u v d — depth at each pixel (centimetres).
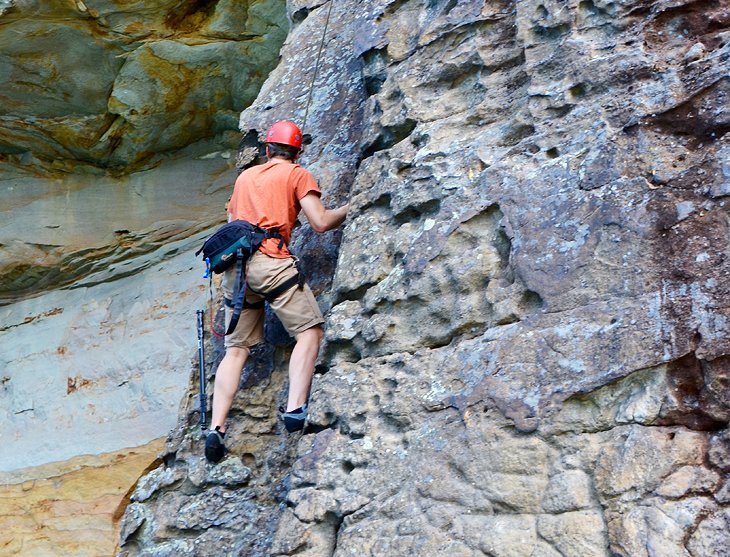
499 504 348
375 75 553
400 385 405
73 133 890
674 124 381
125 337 916
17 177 946
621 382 344
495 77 475
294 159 532
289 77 661
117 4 766
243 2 787
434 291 418
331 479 402
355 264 465
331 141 600
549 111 427
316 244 559
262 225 489
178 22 801
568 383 353
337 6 687
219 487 514
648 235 361
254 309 499
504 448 356
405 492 374
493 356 379
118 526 840
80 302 955
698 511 307
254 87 862
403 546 358
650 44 411
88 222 940
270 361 542
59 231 938
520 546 334
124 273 949
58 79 833
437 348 408
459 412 376
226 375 495
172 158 941
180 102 869
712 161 362
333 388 431
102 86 841
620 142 389
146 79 835
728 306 332
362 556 367
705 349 330
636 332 346
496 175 423
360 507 383
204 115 898
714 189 355
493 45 486
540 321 373
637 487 321
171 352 889
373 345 431
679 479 316
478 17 498
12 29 775
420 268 426
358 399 417
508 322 385
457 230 423
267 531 485
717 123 369
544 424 352
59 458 883
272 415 528
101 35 792
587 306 364
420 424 387
